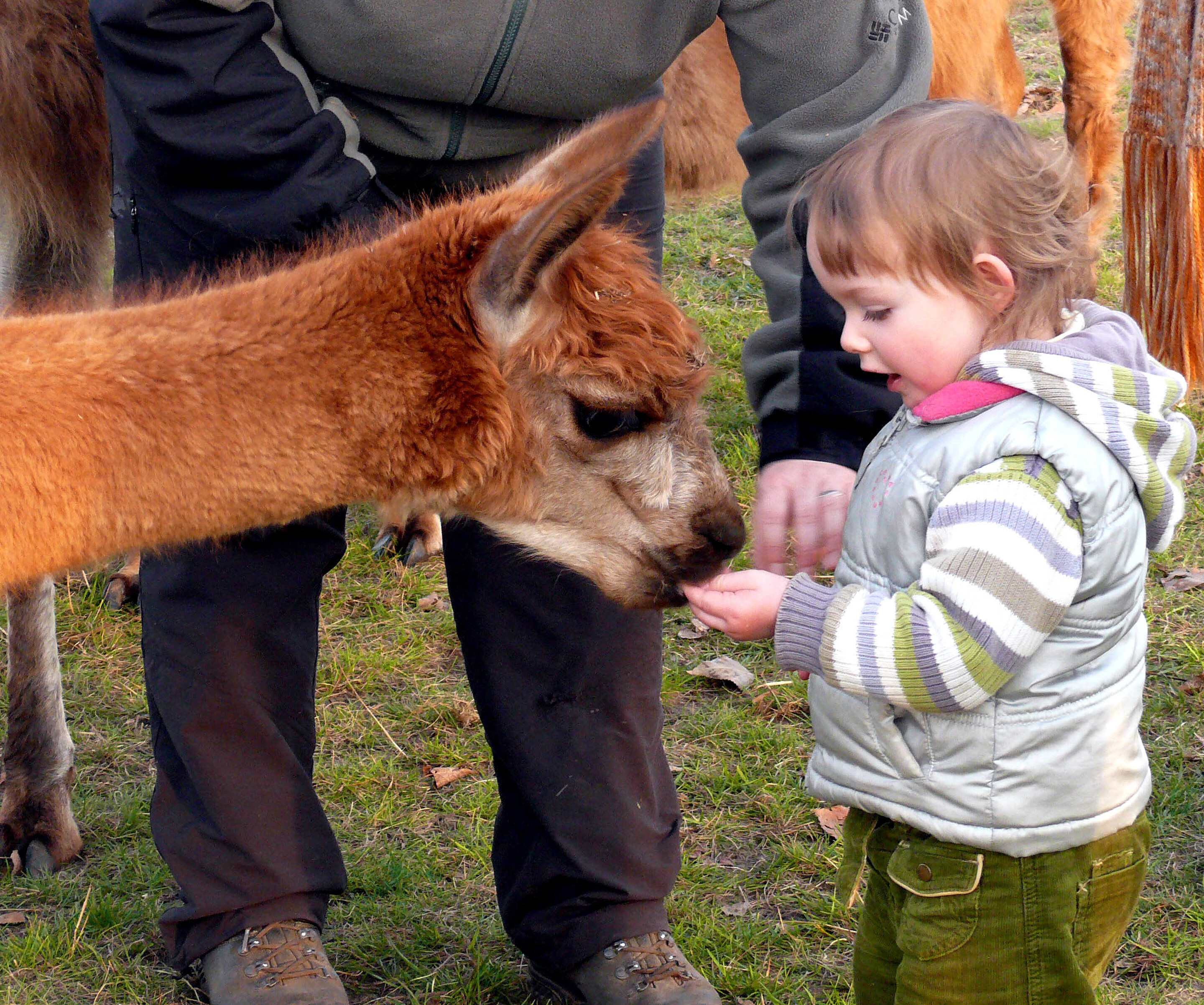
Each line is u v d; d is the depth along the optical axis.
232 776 2.81
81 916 3.30
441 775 3.94
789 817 3.71
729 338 6.72
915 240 2.09
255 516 2.40
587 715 2.90
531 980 3.16
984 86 6.82
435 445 2.41
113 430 2.26
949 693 2.04
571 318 2.42
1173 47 4.62
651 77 2.79
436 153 2.84
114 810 3.84
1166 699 4.11
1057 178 2.14
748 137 2.92
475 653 2.94
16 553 2.29
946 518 2.07
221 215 2.60
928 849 2.22
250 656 2.79
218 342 2.32
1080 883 2.18
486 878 3.52
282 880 2.85
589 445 2.52
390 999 3.12
